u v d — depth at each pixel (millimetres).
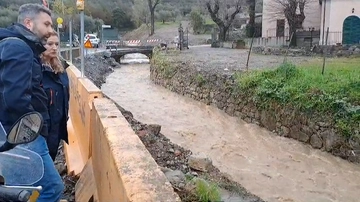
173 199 2014
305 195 8102
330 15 26391
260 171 9414
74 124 7410
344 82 11555
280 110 12617
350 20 26109
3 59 2797
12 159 2910
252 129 13336
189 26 64875
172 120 15023
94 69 28922
